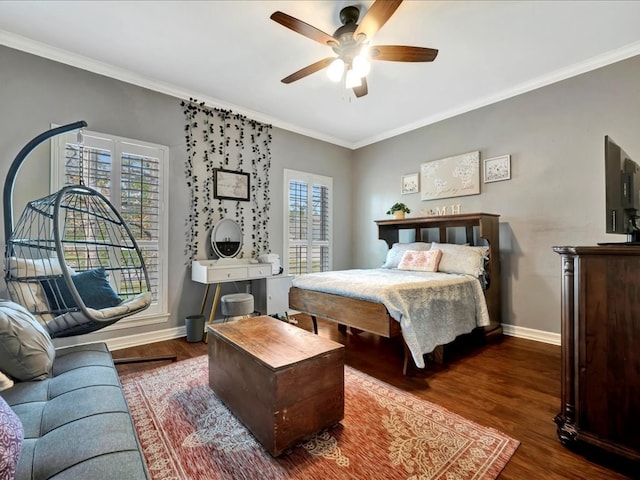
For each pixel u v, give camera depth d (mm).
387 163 4738
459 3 2086
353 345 3057
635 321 1304
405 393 2047
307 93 3432
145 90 3137
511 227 3385
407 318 2248
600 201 2812
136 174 3064
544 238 3150
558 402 1928
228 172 3730
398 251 3930
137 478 834
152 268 3154
